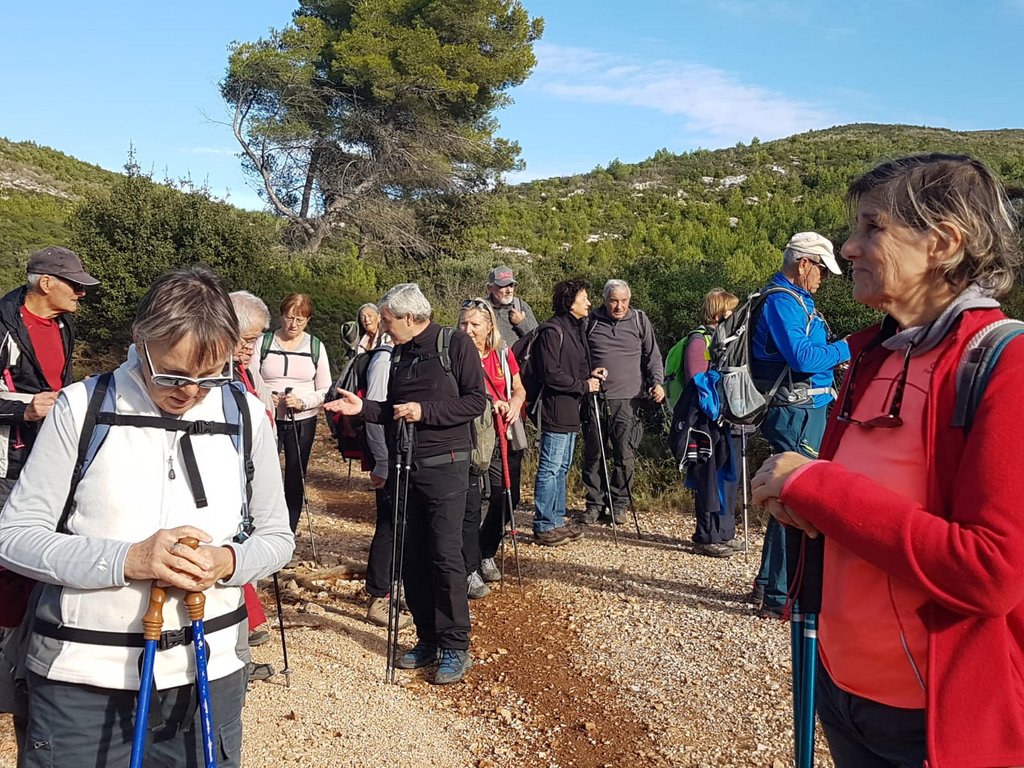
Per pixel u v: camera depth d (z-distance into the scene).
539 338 6.66
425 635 4.54
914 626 1.62
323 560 6.24
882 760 1.75
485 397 4.44
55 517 1.94
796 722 1.86
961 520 1.50
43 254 4.22
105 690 1.92
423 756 3.63
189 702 1.99
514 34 31.77
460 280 27.56
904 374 1.69
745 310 5.42
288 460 6.47
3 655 2.26
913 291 1.71
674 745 3.73
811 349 4.85
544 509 6.73
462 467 4.37
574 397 6.70
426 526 4.44
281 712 3.87
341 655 4.59
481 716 4.04
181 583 1.85
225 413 2.09
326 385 6.61
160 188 18.27
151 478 1.96
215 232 18.45
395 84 28.75
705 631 4.98
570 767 3.58
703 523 6.47
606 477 6.91
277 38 28.81
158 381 1.90
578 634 5.01
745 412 5.05
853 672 1.75
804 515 1.67
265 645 4.61
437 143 29.89
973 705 1.51
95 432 1.95
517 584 5.88
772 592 5.09
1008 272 1.69
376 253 29.09
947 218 1.63
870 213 1.72
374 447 5.09
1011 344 1.54
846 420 1.83
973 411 1.55
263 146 28.42
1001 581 1.43
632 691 4.27
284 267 23.28
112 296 17.03
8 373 4.11
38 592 2.09
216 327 1.92
